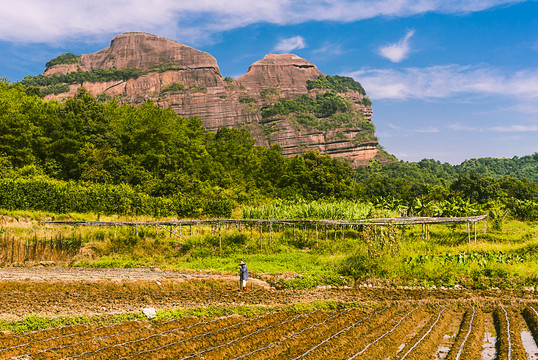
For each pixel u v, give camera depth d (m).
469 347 13.02
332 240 33.75
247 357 12.05
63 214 38.56
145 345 12.76
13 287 19.28
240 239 33.19
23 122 56.94
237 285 21.98
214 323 15.13
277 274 24.33
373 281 22.20
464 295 19.70
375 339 13.93
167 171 63.88
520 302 18.31
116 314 15.46
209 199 52.34
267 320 15.67
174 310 16.27
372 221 35.59
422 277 22.22
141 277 22.53
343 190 85.44
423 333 14.50
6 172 48.66
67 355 11.81
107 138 62.12
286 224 36.72
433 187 108.81
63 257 28.94
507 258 23.92
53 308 15.86
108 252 30.56
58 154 58.06
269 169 88.50
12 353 11.59
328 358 12.21
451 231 37.59
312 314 16.61
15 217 34.69
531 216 52.56
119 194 43.44
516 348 12.95
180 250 31.88
